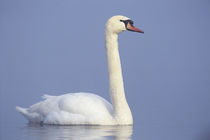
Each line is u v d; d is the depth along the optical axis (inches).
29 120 690.8
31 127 626.5
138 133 573.6
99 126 623.8
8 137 542.6
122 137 540.4
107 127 615.5
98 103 645.9
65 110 648.4
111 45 650.8
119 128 608.7
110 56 650.2
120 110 635.5
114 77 644.7
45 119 658.8
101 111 634.8
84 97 655.1
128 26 644.7
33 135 554.6
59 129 601.6
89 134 557.9
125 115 634.2
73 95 665.0
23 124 660.7
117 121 632.4
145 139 533.6
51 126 634.2
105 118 630.5
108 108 648.4
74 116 636.7
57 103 666.2
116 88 641.0
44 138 533.3
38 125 648.4
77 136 544.1
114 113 636.7
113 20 647.8
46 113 666.8
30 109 696.4
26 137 541.0
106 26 652.7
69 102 650.2
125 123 633.0
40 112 675.4
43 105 678.5
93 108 637.3
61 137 538.6
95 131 581.3
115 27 645.9
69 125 637.9
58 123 644.7
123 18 647.8
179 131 596.1
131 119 639.1
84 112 635.5
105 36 655.1
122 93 641.0
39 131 585.9
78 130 589.9
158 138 544.7
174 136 560.1
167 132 587.2
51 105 668.7
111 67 647.8
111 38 650.8
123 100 640.4
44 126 635.5
